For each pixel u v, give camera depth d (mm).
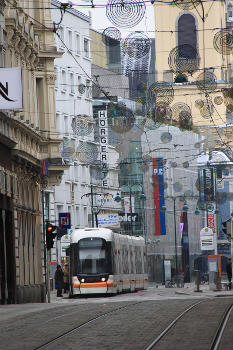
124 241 140000
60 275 133250
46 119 126688
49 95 127000
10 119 105250
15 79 82125
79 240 126625
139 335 49500
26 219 116250
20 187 113188
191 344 44625
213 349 42594
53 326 57438
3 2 104938
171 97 105688
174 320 59750
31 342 47156
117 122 105688
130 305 80938
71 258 126500
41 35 126625
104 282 124812
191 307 74500
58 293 133250
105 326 56031
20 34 112500
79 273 125500
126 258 140500
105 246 126250
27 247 115938
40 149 126000
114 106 105875
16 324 61000
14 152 106875
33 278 118812
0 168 99812
